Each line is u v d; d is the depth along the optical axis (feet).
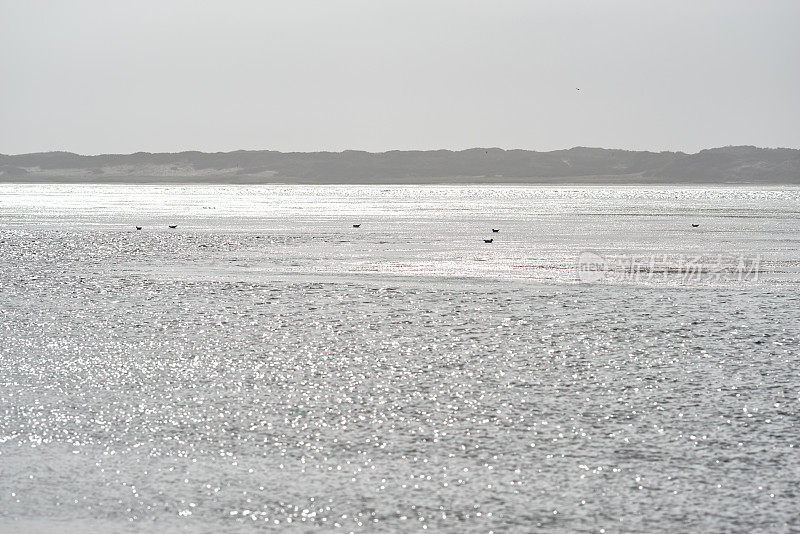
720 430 126.72
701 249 437.58
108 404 138.92
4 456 114.52
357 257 394.73
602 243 478.59
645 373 161.99
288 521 95.30
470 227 636.48
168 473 108.99
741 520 95.71
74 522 94.79
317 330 207.51
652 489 104.22
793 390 149.48
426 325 214.48
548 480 107.04
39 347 185.06
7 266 356.38
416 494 102.63
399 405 139.33
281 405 139.03
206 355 177.27
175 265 359.25
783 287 290.76
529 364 169.68
